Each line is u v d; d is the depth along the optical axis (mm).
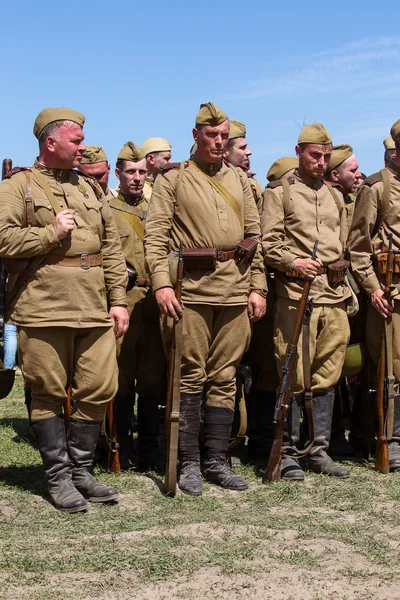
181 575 3705
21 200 4801
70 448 4996
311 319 5586
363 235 5789
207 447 5457
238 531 4328
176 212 5336
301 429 6297
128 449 5863
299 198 5680
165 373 5883
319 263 5395
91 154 6160
